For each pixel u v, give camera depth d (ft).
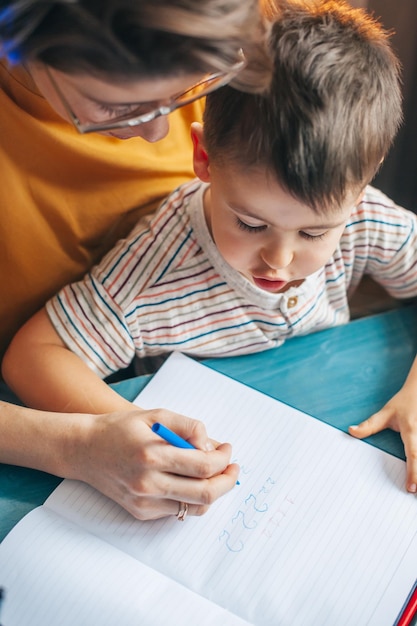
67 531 2.06
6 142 2.40
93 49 1.46
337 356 2.64
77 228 2.73
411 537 2.08
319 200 2.02
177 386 2.47
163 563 2.01
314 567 2.01
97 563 1.98
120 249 2.67
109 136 2.61
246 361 2.62
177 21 1.47
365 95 2.04
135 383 2.51
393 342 2.71
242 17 1.62
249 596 1.94
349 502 2.15
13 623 1.86
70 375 2.45
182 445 2.09
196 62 1.57
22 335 2.60
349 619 1.91
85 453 2.12
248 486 2.19
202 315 2.69
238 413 2.38
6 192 2.47
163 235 2.66
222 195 2.18
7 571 1.95
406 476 2.23
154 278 2.62
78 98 1.67
